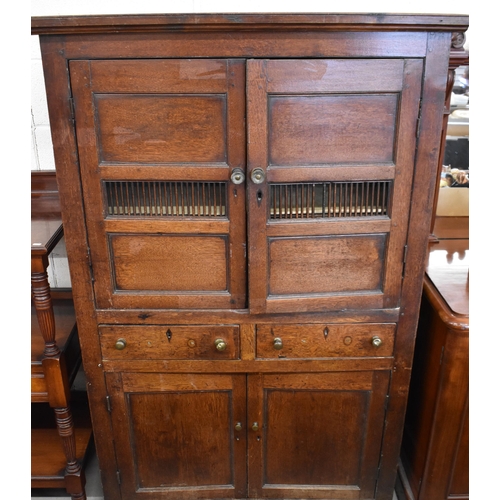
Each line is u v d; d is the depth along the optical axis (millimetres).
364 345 1334
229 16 1023
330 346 1334
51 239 1294
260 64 1070
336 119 1126
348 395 1410
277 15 1023
